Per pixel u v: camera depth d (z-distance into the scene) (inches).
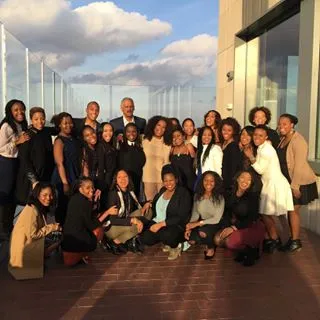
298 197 215.8
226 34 468.4
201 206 212.8
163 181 220.4
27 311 146.9
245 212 203.5
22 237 177.0
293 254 217.5
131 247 218.5
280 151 225.8
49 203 183.6
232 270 192.1
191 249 226.1
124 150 242.5
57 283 174.1
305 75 274.7
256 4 361.7
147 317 142.6
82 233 192.5
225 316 144.0
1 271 188.4
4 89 228.4
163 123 246.8
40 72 354.9
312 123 268.4
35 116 220.7
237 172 216.8
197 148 251.9
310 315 145.6
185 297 160.1
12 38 248.5
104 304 152.9
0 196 216.5
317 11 263.7
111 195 222.2
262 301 157.0
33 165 219.6
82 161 225.3
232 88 443.5
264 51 390.3
